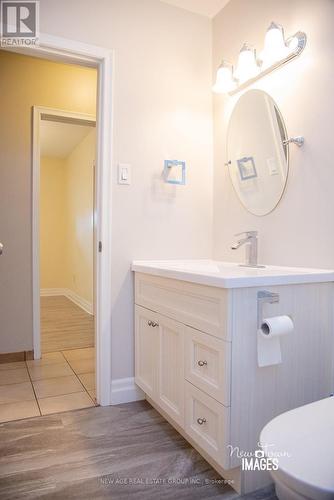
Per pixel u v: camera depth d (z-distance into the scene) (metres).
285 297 1.27
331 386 1.41
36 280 2.69
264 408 1.23
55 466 1.35
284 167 1.61
